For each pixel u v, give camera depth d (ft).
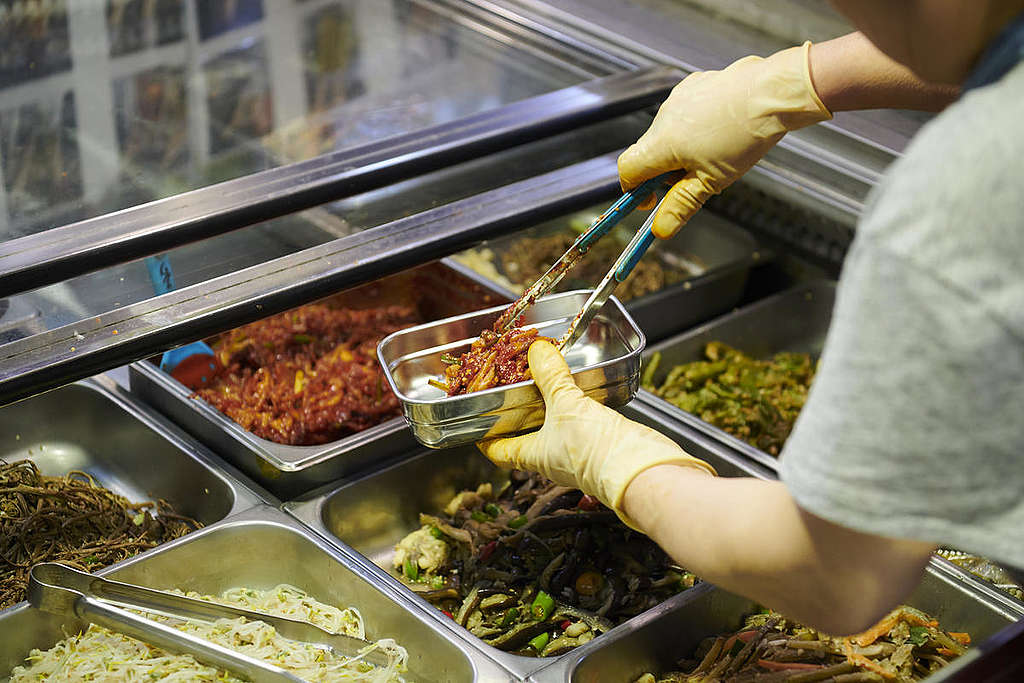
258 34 9.10
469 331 5.72
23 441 7.56
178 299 5.65
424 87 8.16
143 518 7.00
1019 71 3.10
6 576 6.34
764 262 9.31
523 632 6.30
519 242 10.08
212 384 8.13
